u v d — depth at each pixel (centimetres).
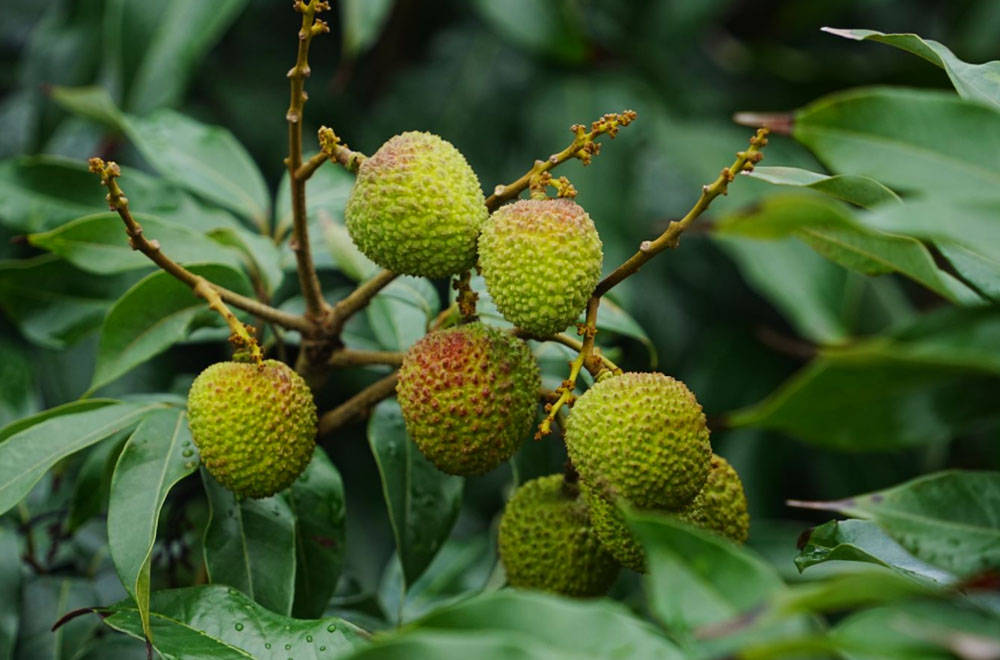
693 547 68
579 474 77
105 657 80
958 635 66
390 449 81
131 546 76
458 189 76
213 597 76
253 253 84
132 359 80
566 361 84
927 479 72
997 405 68
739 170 74
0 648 79
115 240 81
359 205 76
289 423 77
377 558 99
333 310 79
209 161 87
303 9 76
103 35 94
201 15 92
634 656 68
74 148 98
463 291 77
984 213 67
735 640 68
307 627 75
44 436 78
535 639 68
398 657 66
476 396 76
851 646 66
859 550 75
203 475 80
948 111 70
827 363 68
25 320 85
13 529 83
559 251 75
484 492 101
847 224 68
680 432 75
